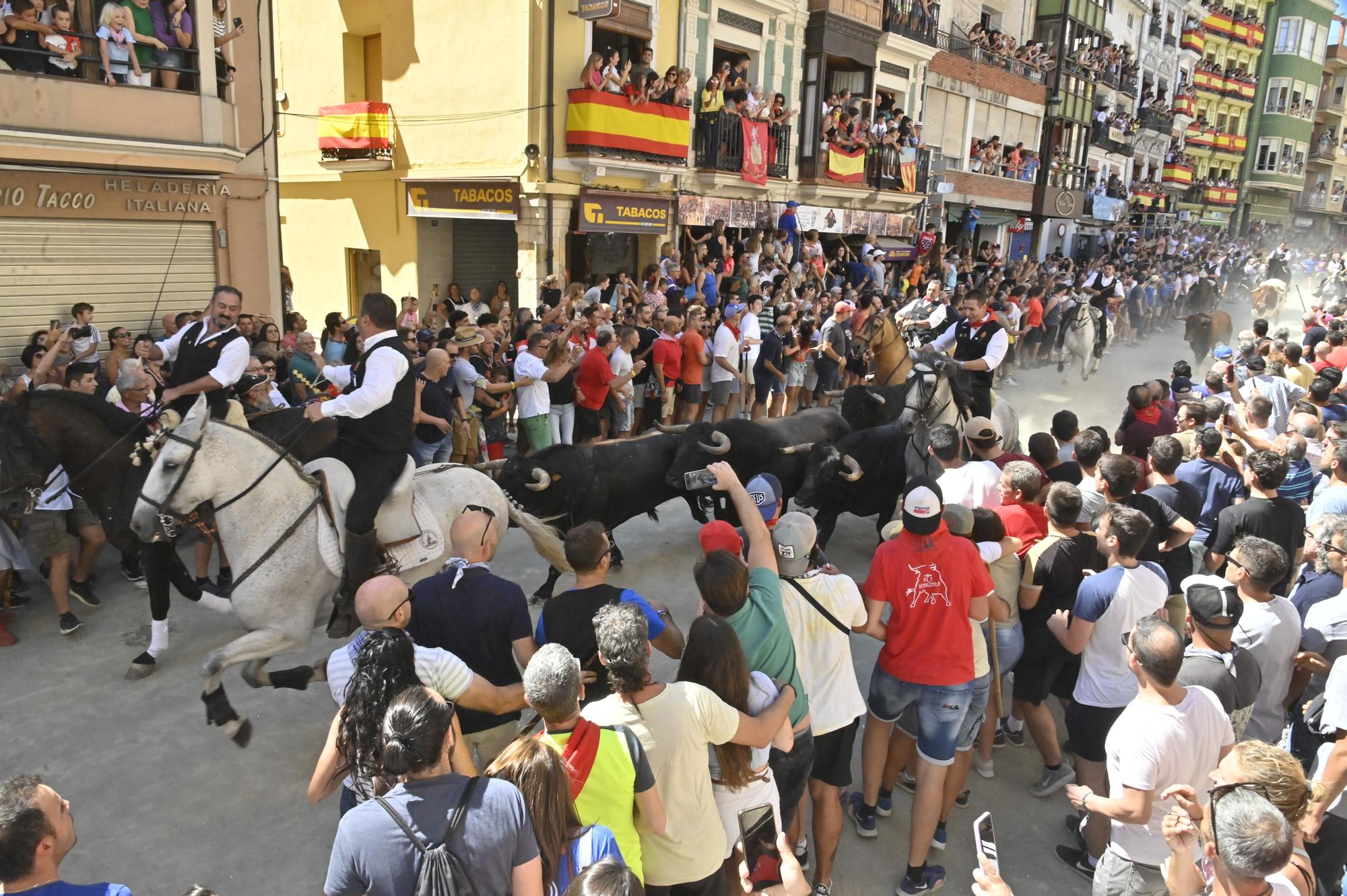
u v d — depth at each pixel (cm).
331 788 322
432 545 529
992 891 260
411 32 1573
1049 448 628
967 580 409
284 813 470
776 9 1795
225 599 490
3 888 234
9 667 596
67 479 622
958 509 454
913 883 424
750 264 1714
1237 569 439
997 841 472
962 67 2484
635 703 307
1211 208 4931
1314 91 5297
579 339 1089
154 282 1012
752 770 335
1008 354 1778
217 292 597
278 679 481
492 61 1470
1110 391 1742
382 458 502
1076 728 461
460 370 933
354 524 489
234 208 1073
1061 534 491
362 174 1719
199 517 488
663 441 732
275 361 874
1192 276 2808
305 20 1752
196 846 443
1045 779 512
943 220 2528
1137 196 3919
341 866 245
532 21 1405
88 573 680
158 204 995
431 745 250
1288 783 280
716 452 696
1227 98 4859
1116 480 520
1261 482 553
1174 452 573
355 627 516
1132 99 3753
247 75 1073
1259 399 756
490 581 389
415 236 1652
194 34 952
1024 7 2928
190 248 1041
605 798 287
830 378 1412
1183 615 544
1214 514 653
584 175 1488
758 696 334
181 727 541
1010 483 519
